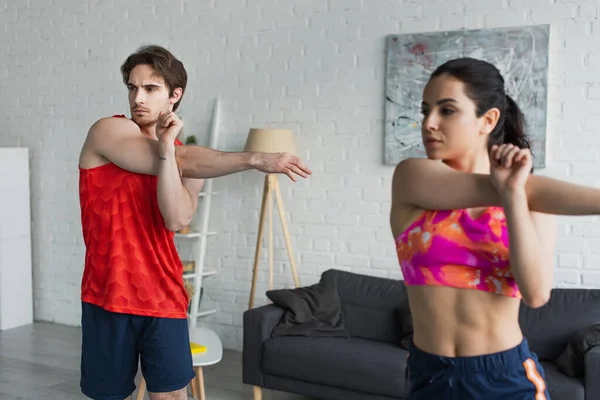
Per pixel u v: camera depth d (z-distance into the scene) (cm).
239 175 527
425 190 146
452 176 143
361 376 382
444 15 448
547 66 419
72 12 589
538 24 423
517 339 147
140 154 221
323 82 491
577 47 415
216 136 526
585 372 334
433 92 149
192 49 539
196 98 540
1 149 583
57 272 613
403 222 155
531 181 135
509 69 428
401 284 448
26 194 605
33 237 621
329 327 426
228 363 500
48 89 605
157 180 219
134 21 562
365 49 476
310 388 399
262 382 413
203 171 222
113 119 229
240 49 521
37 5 605
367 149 479
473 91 146
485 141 152
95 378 233
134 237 227
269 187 485
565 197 131
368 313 436
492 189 136
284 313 428
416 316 154
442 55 446
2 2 621
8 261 594
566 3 416
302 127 500
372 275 482
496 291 144
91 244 232
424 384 152
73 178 598
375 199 479
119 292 226
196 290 516
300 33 497
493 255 143
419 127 457
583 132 416
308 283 504
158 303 229
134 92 233
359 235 485
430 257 148
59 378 464
